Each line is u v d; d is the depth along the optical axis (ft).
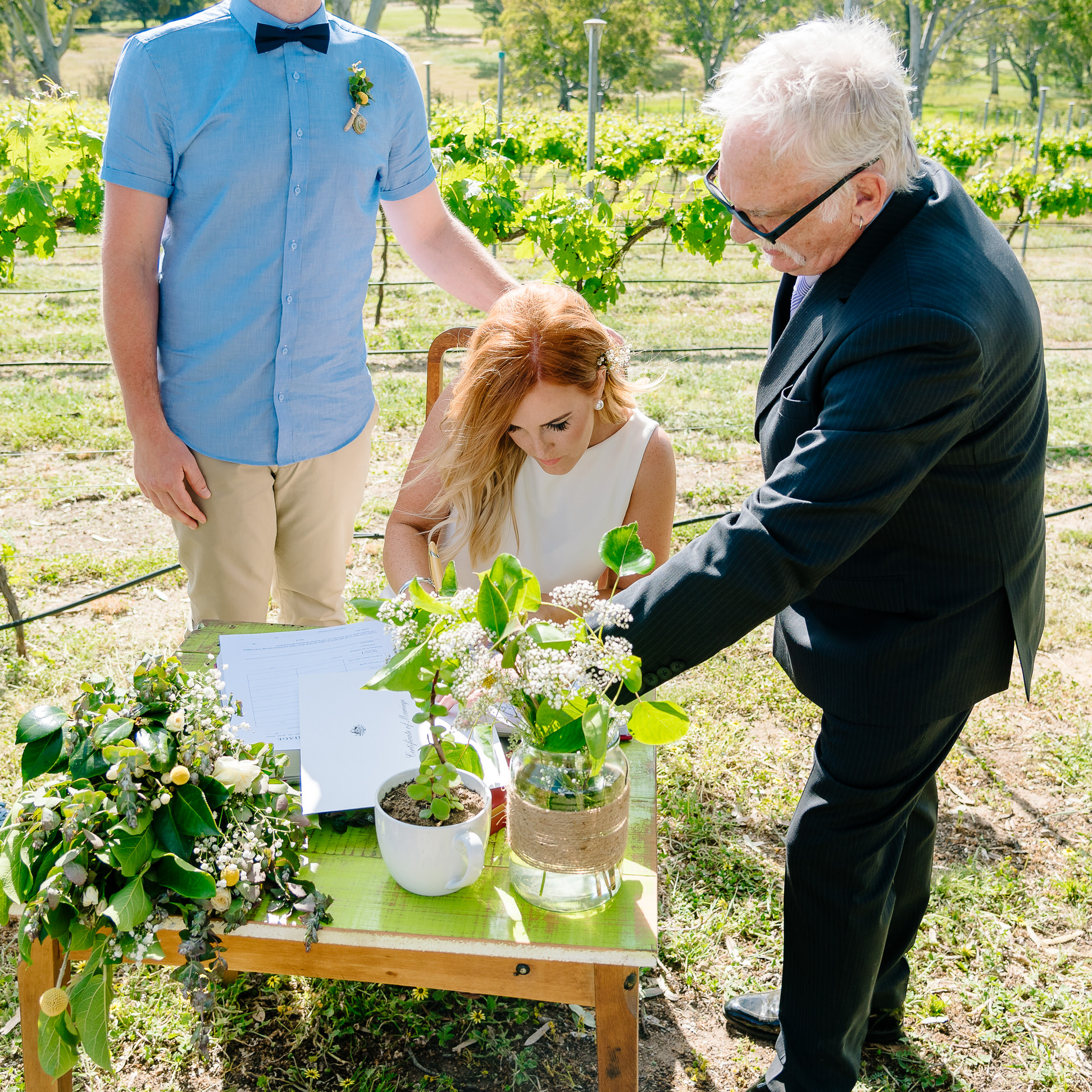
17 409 18.69
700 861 8.54
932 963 7.62
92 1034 4.50
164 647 11.55
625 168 38.91
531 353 6.15
